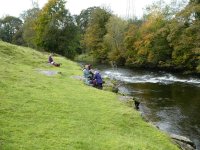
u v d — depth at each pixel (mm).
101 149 11000
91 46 90625
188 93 33062
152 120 22078
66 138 11594
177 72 56500
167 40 60062
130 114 15984
